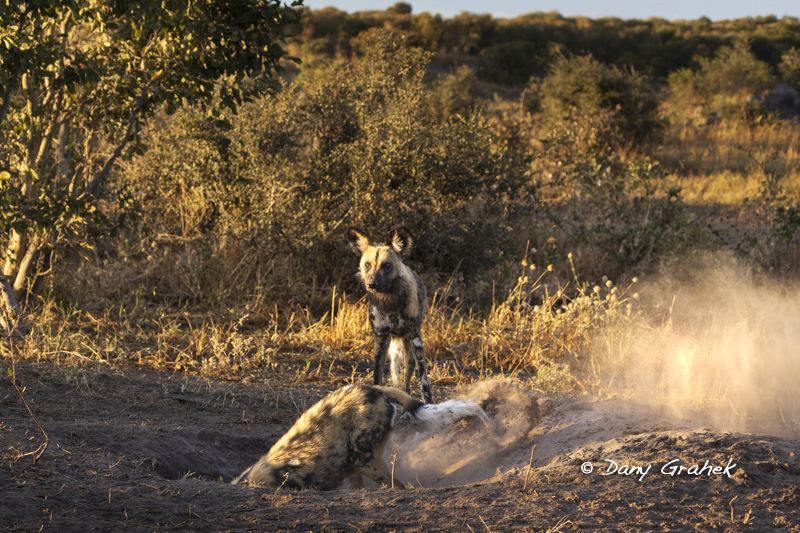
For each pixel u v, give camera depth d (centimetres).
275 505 455
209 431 706
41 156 1082
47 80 1030
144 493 471
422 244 1366
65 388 802
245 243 1326
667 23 9550
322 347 1102
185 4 966
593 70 3073
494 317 1224
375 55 1585
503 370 1073
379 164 1342
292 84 1461
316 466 586
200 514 437
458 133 1416
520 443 680
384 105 1475
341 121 1485
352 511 445
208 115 1107
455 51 7138
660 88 6612
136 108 1081
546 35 7669
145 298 1290
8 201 964
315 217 1390
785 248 1608
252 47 1020
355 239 855
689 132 3631
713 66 4847
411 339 852
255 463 634
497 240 1431
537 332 1142
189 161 1370
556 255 1598
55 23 1023
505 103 4338
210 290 1302
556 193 1997
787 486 477
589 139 2611
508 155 1483
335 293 1330
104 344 1021
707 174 2817
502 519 429
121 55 1052
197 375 941
